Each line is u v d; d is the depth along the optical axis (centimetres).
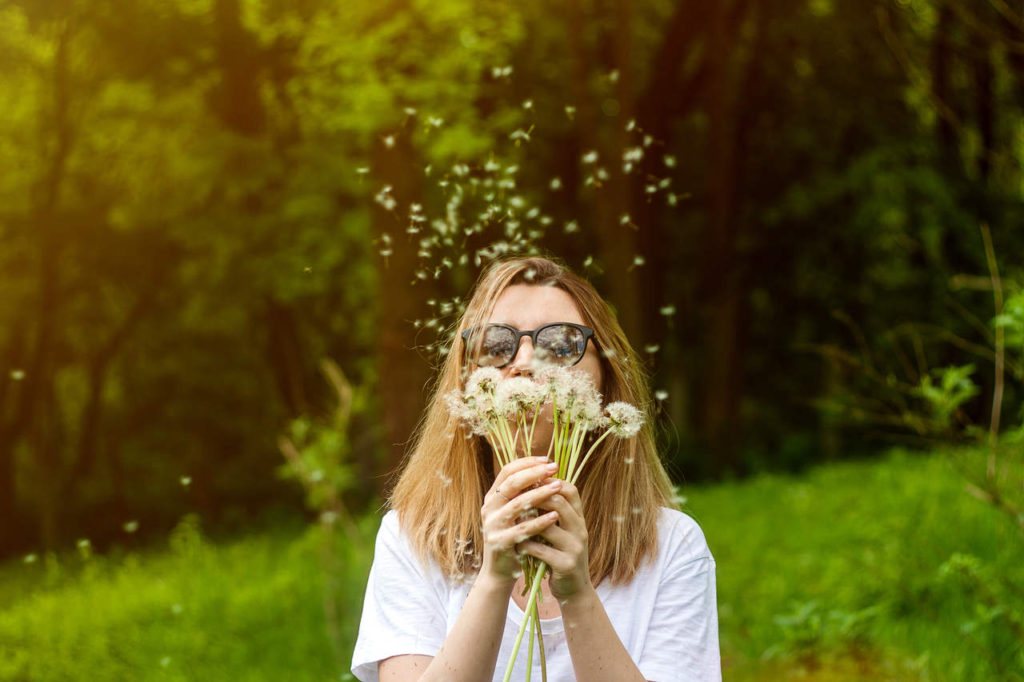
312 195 1114
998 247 1357
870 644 467
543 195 1270
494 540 153
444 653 153
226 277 1394
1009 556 445
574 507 155
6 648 595
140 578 801
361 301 1495
